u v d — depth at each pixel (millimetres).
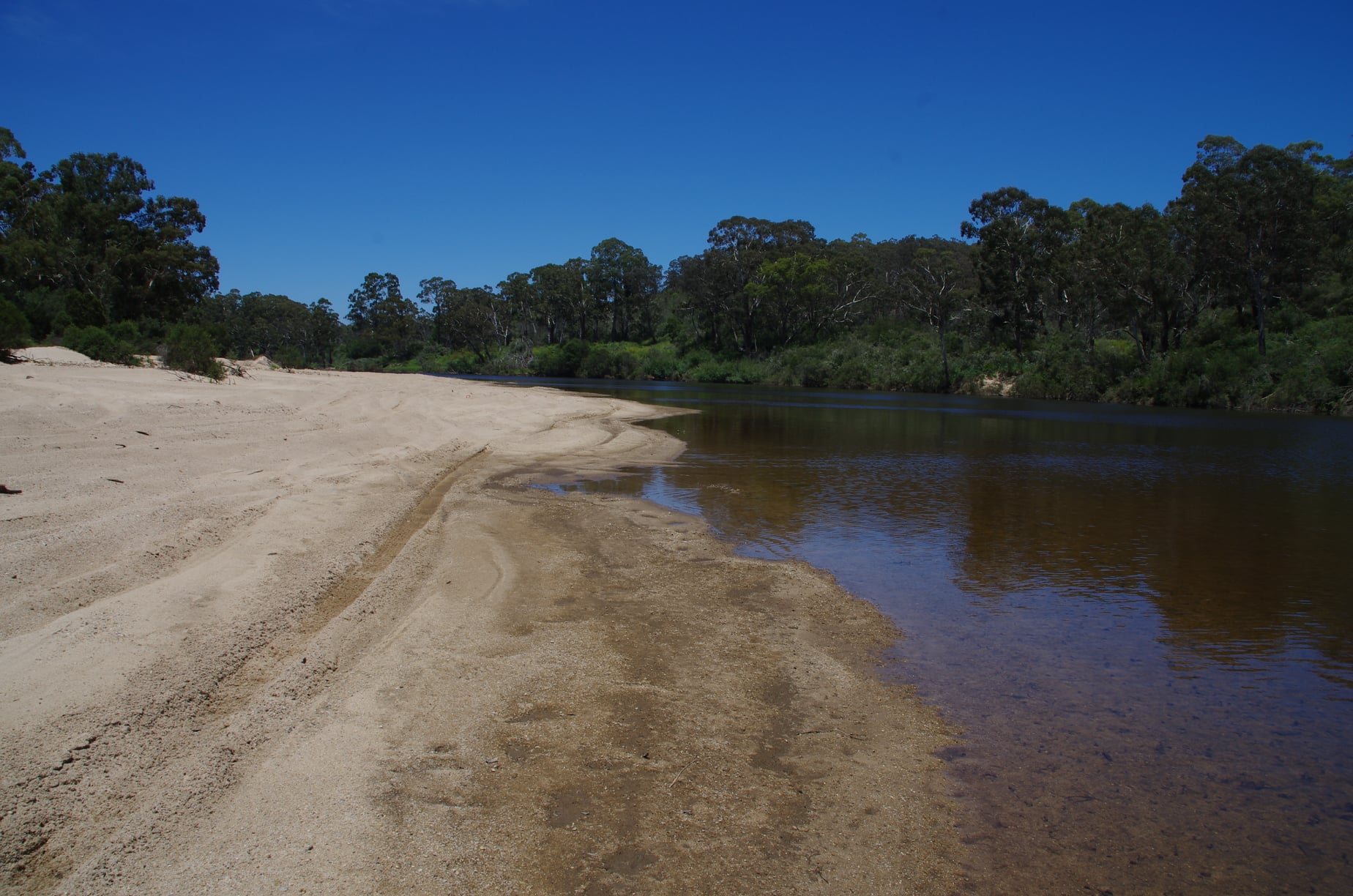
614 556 9969
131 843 3725
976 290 73375
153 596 6578
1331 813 4750
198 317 54531
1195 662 7035
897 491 15531
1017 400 54812
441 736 5082
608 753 5047
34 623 5879
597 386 65500
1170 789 4953
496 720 5375
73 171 50000
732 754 5148
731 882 3881
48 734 4395
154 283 50438
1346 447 24703
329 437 16219
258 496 10555
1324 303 52688
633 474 16766
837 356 71938
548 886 3752
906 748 5355
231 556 7992
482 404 28281
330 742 4855
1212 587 9289
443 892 3633
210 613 6383
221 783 4289
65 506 8789
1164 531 12320
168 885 3496
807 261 78250
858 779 4934
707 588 8781
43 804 3867
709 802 4574
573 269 105500
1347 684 6613
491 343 106688
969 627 7828
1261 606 8594
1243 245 46219
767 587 8883
